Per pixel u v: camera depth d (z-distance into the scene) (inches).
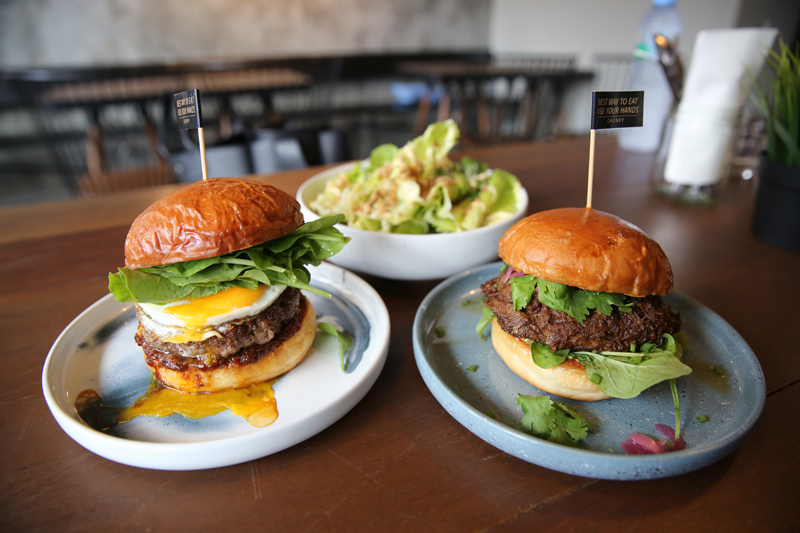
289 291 45.8
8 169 223.8
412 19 313.4
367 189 66.1
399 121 326.3
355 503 31.3
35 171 228.5
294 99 262.8
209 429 36.5
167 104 116.6
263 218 39.7
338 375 42.8
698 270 64.5
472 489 32.5
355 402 38.3
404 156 66.8
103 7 231.6
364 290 53.0
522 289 42.3
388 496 31.9
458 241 54.3
